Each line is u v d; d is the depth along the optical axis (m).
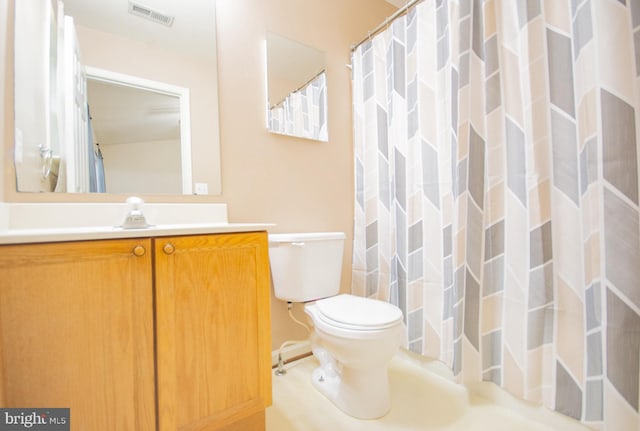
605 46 0.94
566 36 1.08
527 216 1.17
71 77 1.17
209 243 0.96
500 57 1.24
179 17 1.42
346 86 2.03
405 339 1.67
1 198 0.96
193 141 1.44
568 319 1.08
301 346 1.78
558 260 1.10
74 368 0.74
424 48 1.55
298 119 1.79
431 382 1.49
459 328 1.31
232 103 1.56
